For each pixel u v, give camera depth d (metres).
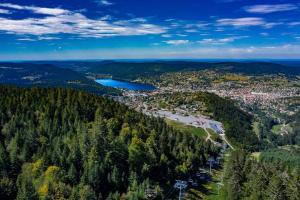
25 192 126.69
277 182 154.12
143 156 187.38
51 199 131.25
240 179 184.25
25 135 179.50
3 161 153.38
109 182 160.00
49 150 163.00
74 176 150.50
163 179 192.62
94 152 167.75
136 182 162.12
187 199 183.25
